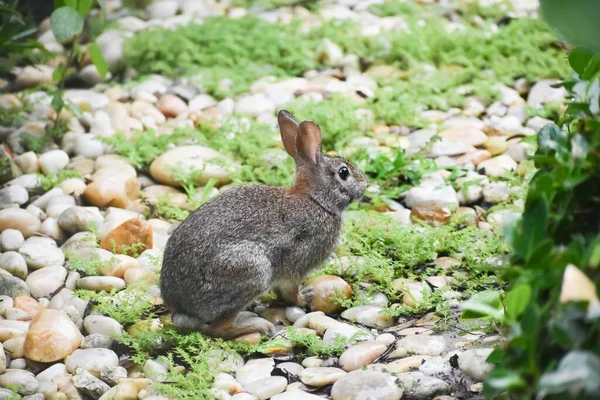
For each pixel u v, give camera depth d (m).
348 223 11.49
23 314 9.77
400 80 15.66
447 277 10.38
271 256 9.56
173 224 11.84
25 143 13.45
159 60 16.20
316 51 16.42
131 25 17.47
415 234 11.04
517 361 6.25
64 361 9.03
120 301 9.95
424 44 16.41
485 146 13.35
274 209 9.68
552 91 14.66
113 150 13.34
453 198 11.91
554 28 6.16
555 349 6.18
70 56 14.10
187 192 12.32
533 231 6.49
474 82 15.27
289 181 12.55
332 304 10.01
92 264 10.55
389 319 9.66
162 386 8.25
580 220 6.80
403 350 8.91
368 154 12.98
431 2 18.89
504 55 16.25
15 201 12.02
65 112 14.16
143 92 15.02
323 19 17.84
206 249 9.22
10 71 15.31
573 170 6.56
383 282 10.30
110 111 14.32
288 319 9.95
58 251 10.93
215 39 16.77
